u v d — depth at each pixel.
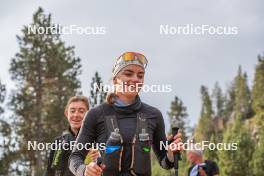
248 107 149.50
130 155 3.92
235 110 151.88
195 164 9.46
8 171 46.06
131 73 4.08
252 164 63.69
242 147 63.78
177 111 100.00
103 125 4.01
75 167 3.91
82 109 6.45
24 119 48.94
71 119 6.45
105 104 4.11
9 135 47.91
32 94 50.03
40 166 44.41
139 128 3.99
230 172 62.12
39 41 50.06
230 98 176.88
